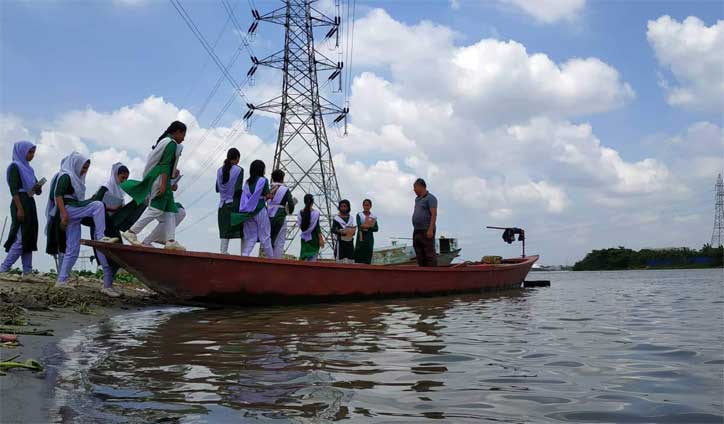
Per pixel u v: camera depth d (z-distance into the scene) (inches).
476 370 131.6
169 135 280.7
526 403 103.1
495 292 470.3
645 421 93.0
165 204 278.7
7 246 301.6
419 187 392.2
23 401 95.4
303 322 226.7
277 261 295.9
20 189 299.0
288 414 94.3
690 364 138.8
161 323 220.5
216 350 155.6
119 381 116.0
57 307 240.4
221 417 91.7
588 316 255.4
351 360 142.6
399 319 239.8
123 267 271.3
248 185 314.3
